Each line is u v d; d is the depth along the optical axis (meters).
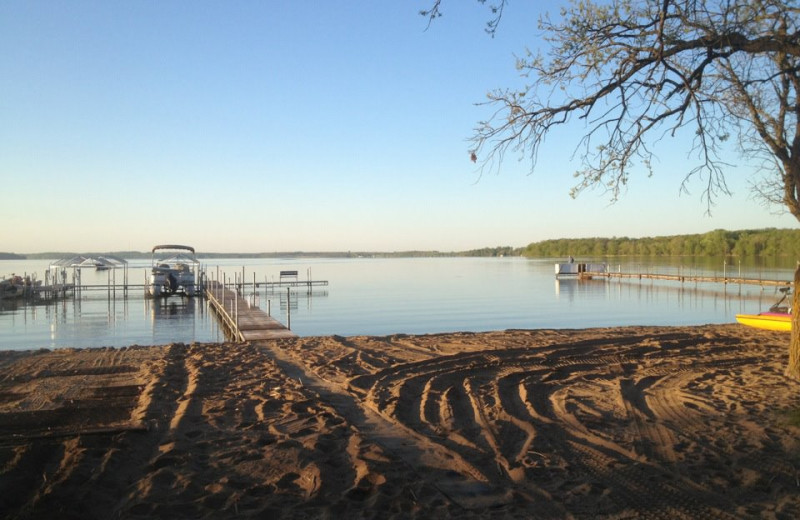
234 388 9.08
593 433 6.91
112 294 45.38
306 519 4.43
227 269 95.31
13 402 8.21
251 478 5.24
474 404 8.38
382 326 23.39
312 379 10.12
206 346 13.96
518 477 5.44
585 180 7.41
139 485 5.00
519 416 7.76
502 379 10.11
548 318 25.72
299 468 5.47
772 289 40.00
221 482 5.11
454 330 22.05
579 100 7.16
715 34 6.66
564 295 38.19
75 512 4.36
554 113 7.18
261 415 7.45
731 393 8.89
